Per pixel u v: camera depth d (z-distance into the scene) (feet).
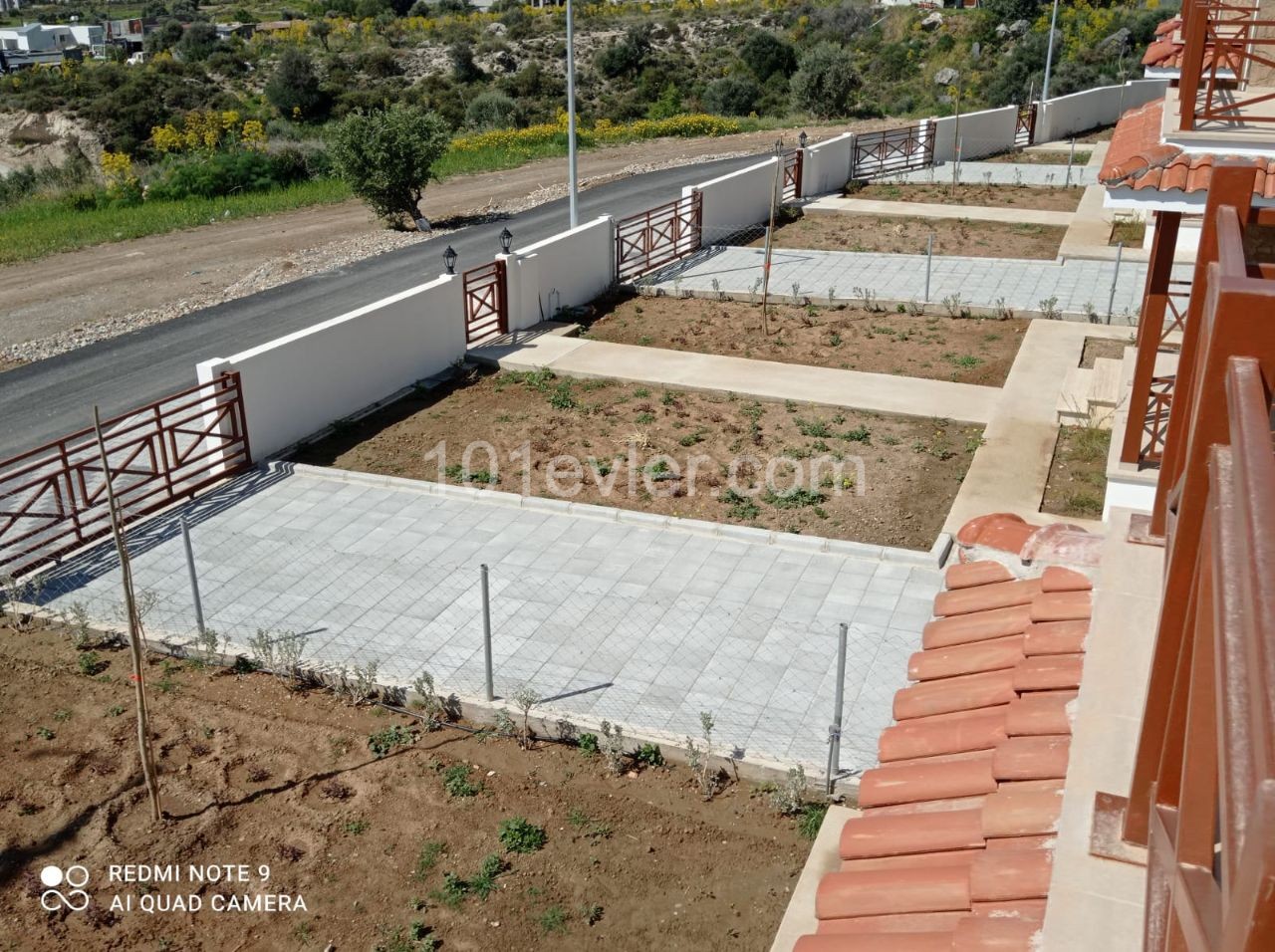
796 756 23.85
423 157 77.15
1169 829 10.16
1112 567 16.38
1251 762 5.08
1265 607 5.28
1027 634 17.94
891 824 15.39
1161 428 30.81
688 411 43.86
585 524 35.06
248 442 39.17
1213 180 13.14
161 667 27.94
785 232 73.82
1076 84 130.21
